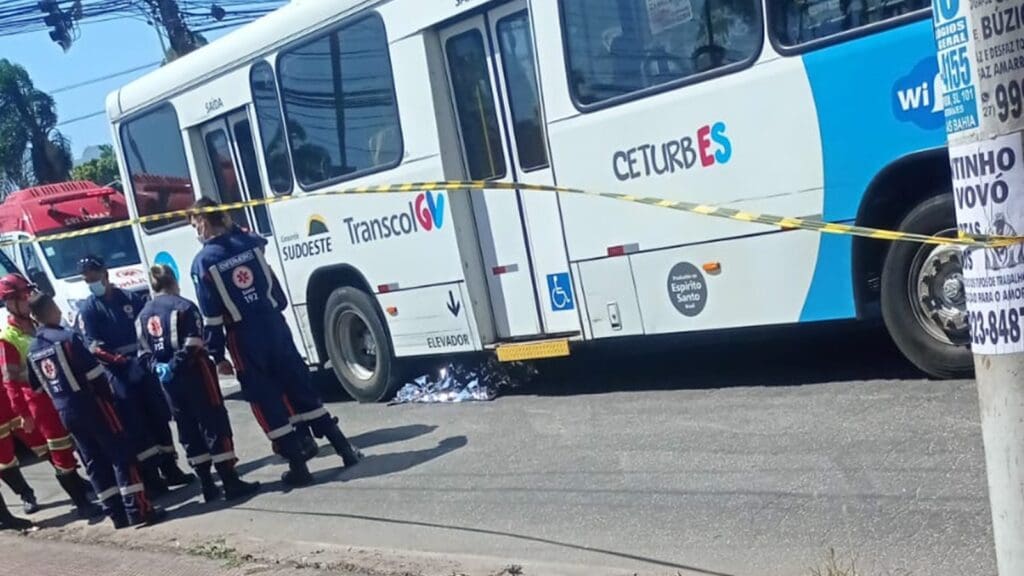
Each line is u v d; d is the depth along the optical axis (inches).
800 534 199.3
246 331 301.9
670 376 334.6
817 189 259.6
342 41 373.7
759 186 269.3
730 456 246.8
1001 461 123.3
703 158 279.1
